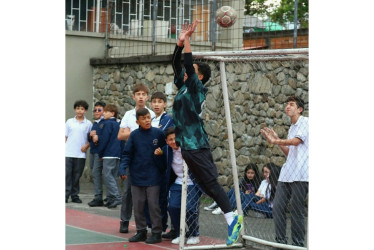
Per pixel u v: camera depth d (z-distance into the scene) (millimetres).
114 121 9500
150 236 7059
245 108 9789
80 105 10047
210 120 10297
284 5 19172
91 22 12516
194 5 12312
